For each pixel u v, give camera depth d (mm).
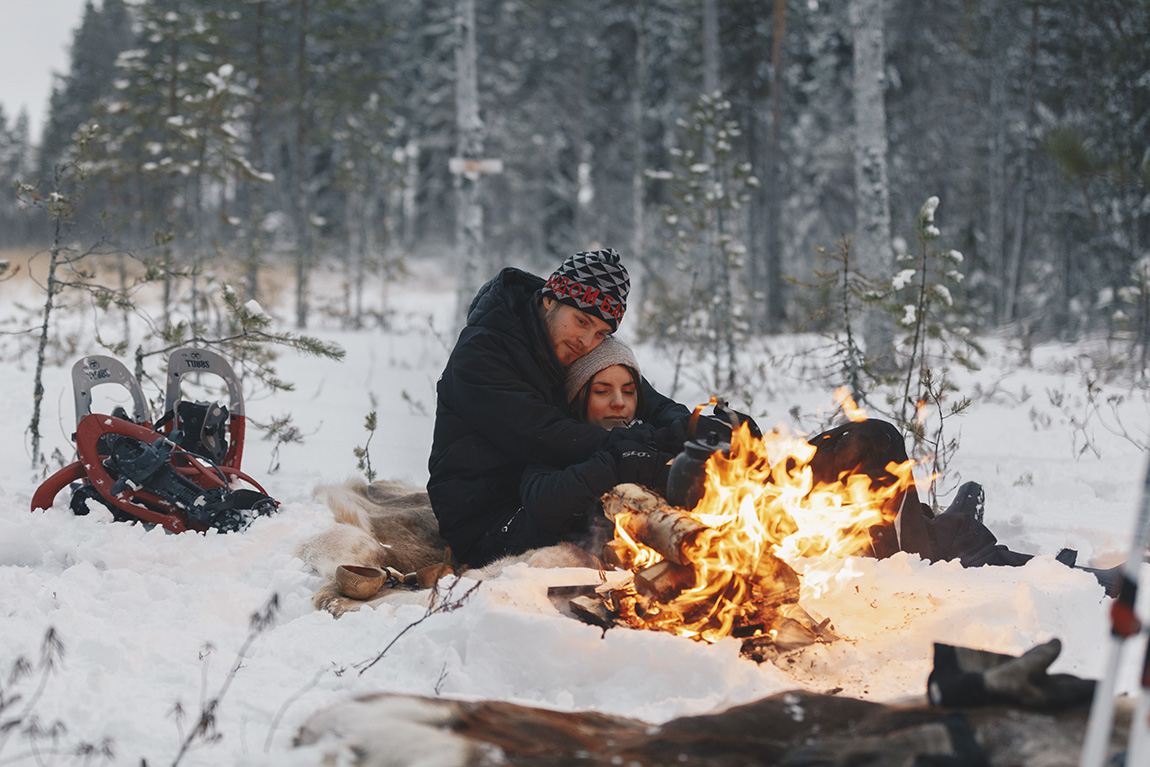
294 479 5082
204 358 4344
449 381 3650
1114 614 1454
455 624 2602
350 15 25922
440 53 36656
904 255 6016
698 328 10234
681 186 10969
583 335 3613
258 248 16391
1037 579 2943
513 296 3717
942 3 25078
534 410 3441
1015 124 20516
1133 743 1479
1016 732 1763
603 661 2420
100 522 3814
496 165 13750
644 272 19641
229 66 12867
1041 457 5766
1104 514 4441
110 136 14547
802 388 8555
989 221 22266
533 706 2262
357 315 18203
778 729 1965
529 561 3168
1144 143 10391
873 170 9984
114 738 2064
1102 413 7207
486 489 3629
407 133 38625
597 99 34062
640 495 2836
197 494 3807
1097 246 13695
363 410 7555
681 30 26703
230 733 2105
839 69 25578
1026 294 19281
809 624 2623
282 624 2967
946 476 5164
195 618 2941
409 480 5016
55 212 5504
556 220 37625
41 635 2672
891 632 2652
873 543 3322
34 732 2041
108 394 7594
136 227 16078
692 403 8133
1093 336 13219
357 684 2408
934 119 24703
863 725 1938
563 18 34750
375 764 1790
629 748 1847
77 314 12414
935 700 1954
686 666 2344
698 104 11281
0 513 3896
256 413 7152
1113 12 12148
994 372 9820
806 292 15672
